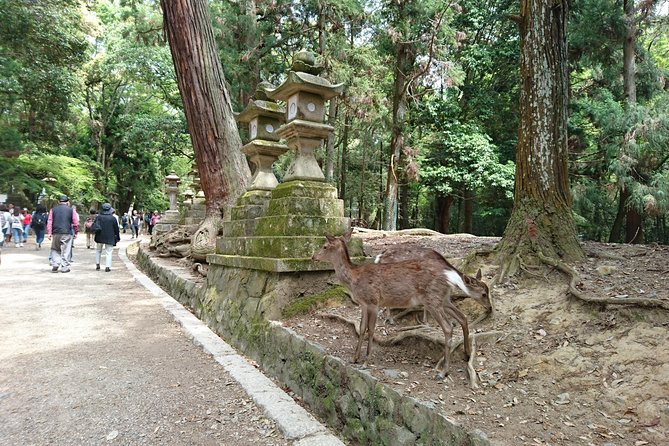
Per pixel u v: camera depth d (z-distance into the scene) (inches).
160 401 137.6
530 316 153.6
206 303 256.8
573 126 609.3
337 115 828.6
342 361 136.9
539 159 192.2
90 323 234.8
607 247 221.3
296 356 158.7
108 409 131.6
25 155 856.9
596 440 94.0
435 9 625.3
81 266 483.5
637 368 114.3
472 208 928.3
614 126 530.9
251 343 191.0
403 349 150.0
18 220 681.6
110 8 1112.2
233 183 385.1
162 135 933.8
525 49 196.9
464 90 765.3
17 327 221.9
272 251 203.3
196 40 371.6
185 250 462.6
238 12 658.8
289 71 220.7
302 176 216.7
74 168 942.4
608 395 108.8
